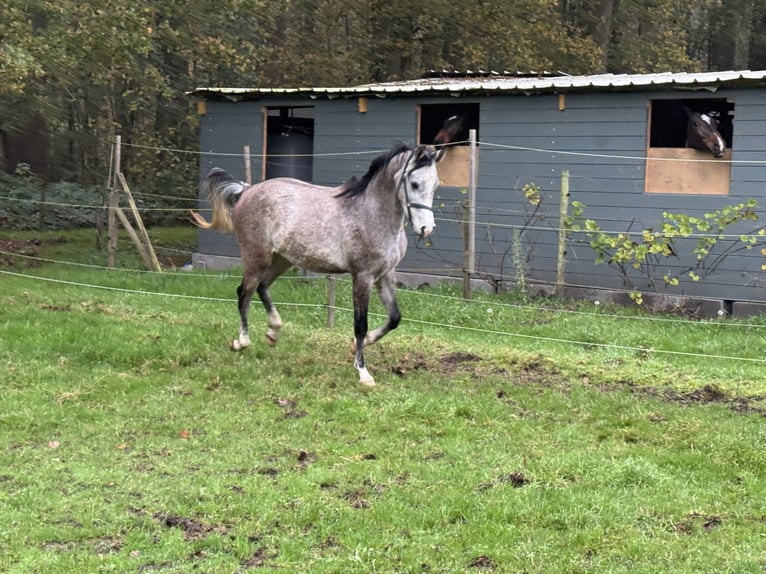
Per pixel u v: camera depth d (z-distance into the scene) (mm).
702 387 8250
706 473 6070
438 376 8422
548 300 12750
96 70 20797
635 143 13078
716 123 13219
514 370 8766
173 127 23891
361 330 8125
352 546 4902
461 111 15820
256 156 15750
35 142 21422
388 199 7867
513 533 5086
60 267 14625
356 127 15211
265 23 25312
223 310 11336
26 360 8312
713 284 12516
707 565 4734
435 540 5000
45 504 5340
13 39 16688
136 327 9523
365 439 6645
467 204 12492
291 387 7910
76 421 6891
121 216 14922
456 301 12367
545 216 13742
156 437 6613
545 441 6668
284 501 5457
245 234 8695
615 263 13156
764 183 12219
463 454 6332
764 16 32062
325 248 8133
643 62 30750
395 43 25188
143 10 19766
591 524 5211
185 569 4602
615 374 8641
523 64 25812
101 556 4703
